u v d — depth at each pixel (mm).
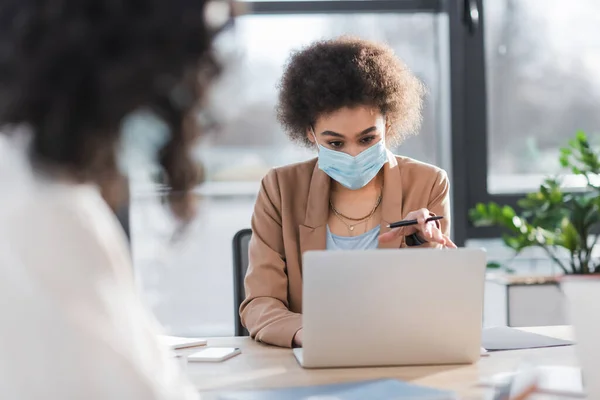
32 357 644
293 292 2146
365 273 1511
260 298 2080
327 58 2160
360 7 3471
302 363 1577
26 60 670
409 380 1470
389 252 1512
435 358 1577
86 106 682
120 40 686
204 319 3699
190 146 753
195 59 722
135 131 732
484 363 1602
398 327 1541
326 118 2086
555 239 3172
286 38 3484
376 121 2098
